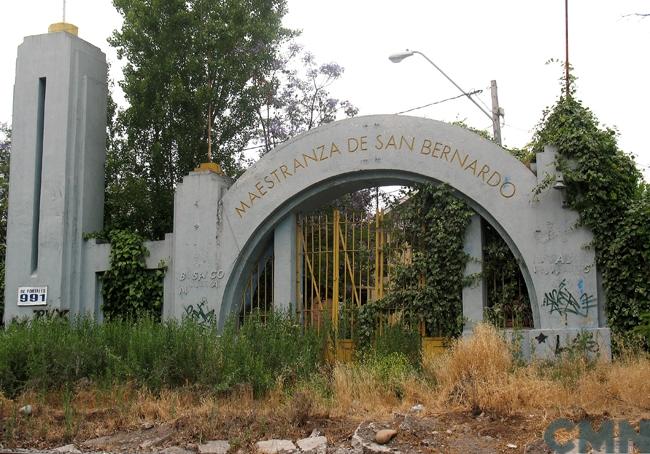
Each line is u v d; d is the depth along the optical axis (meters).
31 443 9.98
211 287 15.66
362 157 15.03
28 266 16.67
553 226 13.67
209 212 15.92
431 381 11.32
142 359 12.46
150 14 20.91
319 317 15.25
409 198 15.12
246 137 23.27
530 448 8.51
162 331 13.12
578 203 13.49
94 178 17.36
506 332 13.11
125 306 16.53
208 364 12.10
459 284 14.32
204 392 11.60
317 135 15.41
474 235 14.40
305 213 16.14
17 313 16.50
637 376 10.58
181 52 21.28
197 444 9.55
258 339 13.49
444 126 14.65
